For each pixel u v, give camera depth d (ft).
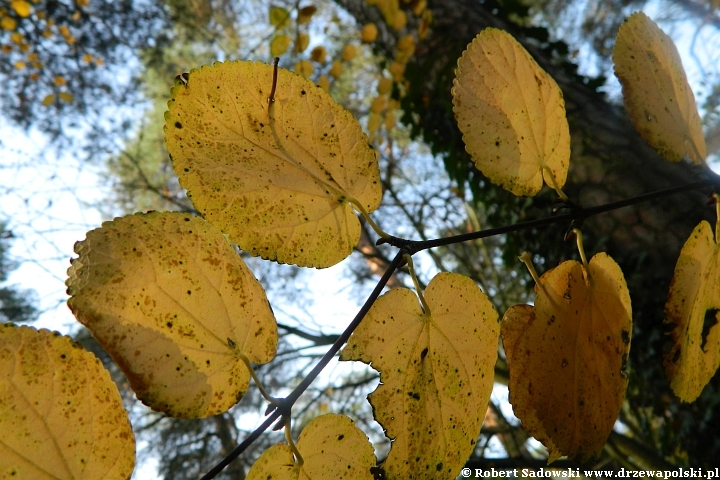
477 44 0.73
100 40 5.64
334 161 0.63
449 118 2.75
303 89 0.62
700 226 0.78
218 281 0.54
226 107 0.60
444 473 0.61
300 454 0.55
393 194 4.27
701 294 0.78
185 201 5.63
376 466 0.58
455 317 0.62
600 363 0.66
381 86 2.96
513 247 2.68
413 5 2.82
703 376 0.78
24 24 5.35
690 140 0.85
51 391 0.48
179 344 0.52
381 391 0.60
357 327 0.60
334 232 0.61
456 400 0.62
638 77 0.83
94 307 0.49
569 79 2.38
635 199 0.75
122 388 4.80
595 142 2.05
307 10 2.55
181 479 4.98
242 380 0.54
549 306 0.64
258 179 0.59
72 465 0.47
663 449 2.17
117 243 0.52
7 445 0.46
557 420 0.63
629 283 1.89
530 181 0.73
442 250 4.40
